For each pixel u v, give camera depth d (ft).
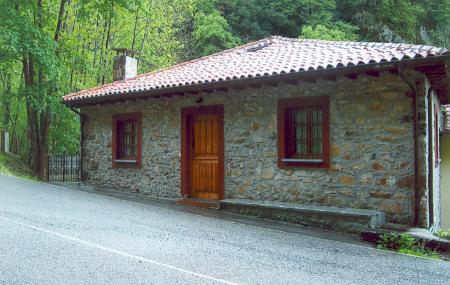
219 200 30.68
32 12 50.93
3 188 34.94
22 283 13.30
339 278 15.34
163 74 39.01
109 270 14.99
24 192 33.45
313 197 27.78
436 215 30.19
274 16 96.68
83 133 42.57
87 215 25.14
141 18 68.18
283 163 29.01
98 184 40.98
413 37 93.15
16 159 55.72
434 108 29.43
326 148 27.25
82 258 16.29
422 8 97.14
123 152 39.52
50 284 13.33
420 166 24.13
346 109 26.68
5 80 61.00
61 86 53.57
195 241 20.11
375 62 22.94
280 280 14.80
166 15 80.89
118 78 45.44
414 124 24.35
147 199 34.37
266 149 29.96
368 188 25.82
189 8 89.66
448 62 21.49
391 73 24.73
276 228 24.64
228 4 100.12
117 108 39.45
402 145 24.81
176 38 93.81
